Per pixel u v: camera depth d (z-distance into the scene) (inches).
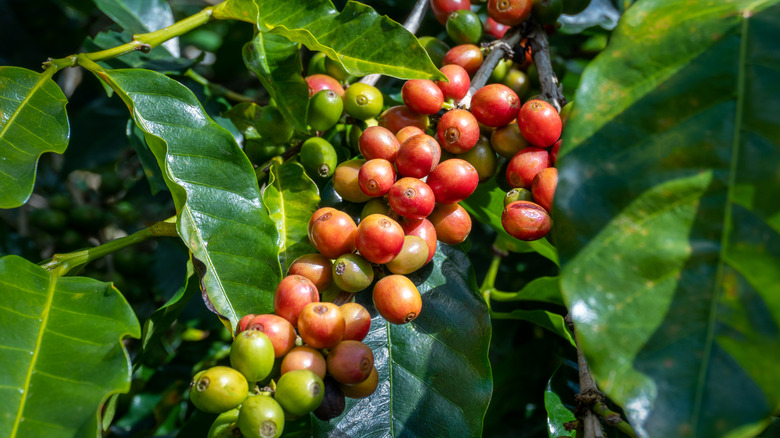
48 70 12.9
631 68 10.0
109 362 10.3
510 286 20.2
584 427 11.0
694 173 9.4
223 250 12.0
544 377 19.7
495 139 12.7
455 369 12.1
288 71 13.9
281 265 12.9
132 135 16.6
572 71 21.1
